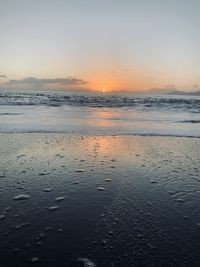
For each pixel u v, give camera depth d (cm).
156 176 477
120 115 1686
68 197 379
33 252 254
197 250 259
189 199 381
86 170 502
